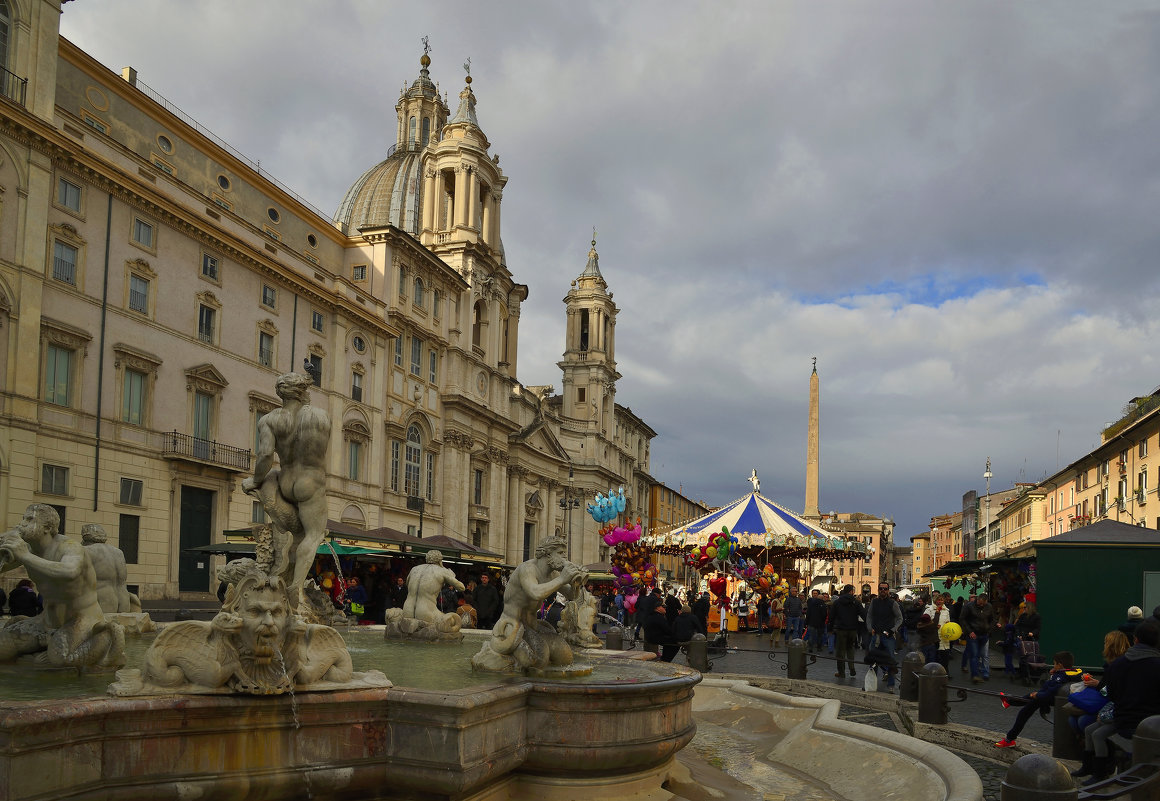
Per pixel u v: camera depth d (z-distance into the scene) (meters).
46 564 6.82
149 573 31.36
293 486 8.33
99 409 29.56
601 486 87.62
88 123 30.36
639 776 7.12
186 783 5.09
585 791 6.79
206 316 35.03
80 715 4.67
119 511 30.22
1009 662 18.23
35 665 6.89
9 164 26.52
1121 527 18.50
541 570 8.08
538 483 72.94
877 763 8.65
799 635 26.23
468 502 57.09
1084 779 7.97
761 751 10.45
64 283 28.55
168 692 5.18
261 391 38.00
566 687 6.73
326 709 5.70
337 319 43.19
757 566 30.70
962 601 25.70
